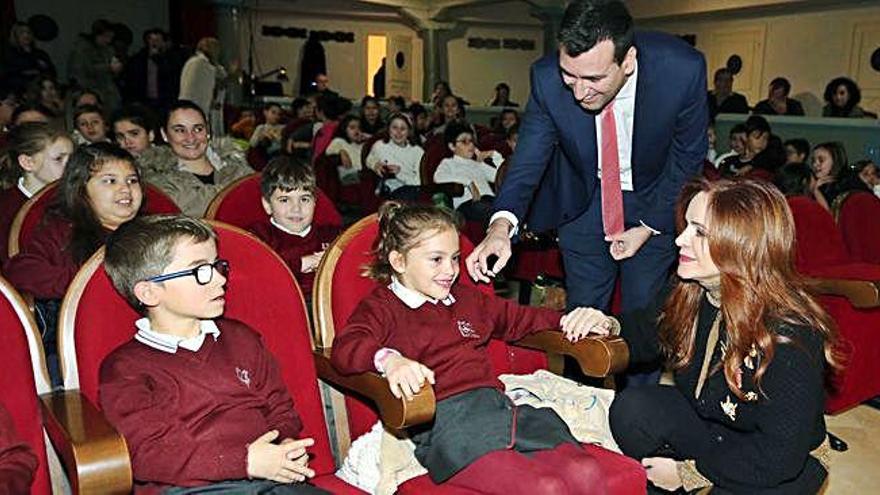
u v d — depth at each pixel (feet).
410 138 20.02
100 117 12.92
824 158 15.39
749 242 4.66
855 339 9.24
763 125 18.79
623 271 7.64
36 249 6.50
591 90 5.93
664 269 7.46
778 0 32.45
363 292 5.88
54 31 35.14
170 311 4.72
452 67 44.27
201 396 4.66
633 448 5.57
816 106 33.06
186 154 10.20
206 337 4.91
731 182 4.93
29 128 8.38
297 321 5.53
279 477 4.42
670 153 7.08
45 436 4.52
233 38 34.68
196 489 4.42
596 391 6.05
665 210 7.20
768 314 4.73
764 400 4.73
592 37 5.60
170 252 4.64
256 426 4.78
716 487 5.07
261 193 8.33
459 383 5.52
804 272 9.62
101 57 29.32
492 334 6.15
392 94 44.47
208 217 8.11
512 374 6.40
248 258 5.48
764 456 4.74
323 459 5.44
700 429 5.41
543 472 4.66
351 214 16.58
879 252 10.96
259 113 28.25
